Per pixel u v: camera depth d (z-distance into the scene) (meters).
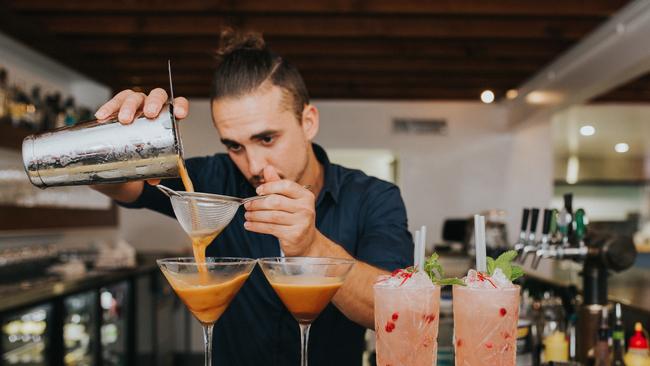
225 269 1.04
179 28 4.46
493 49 5.02
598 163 8.07
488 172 7.20
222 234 1.68
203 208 1.07
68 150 1.13
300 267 1.05
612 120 6.93
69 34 4.68
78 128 1.14
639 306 2.12
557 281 2.63
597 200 8.19
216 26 4.45
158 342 5.48
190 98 6.89
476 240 1.15
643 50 3.76
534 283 2.96
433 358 1.05
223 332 1.66
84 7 4.02
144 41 4.94
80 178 1.15
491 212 3.18
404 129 7.20
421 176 7.21
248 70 1.34
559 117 6.83
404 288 1.02
